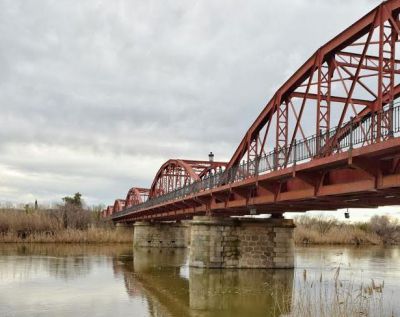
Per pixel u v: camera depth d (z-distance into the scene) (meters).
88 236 83.25
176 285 31.20
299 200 24.12
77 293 28.19
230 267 38.09
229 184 31.20
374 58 23.80
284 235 39.19
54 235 82.62
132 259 50.94
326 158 18.88
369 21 20.28
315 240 88.75
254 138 34.88
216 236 38.28
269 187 25.98
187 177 57.78
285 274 35.94
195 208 44.06
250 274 35.59
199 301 25.66
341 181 20.11
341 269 41.25
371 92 24.09
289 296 26.58
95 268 41.38
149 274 37.28
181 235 76.44
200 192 38.66
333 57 23.41
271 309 23.52
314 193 21.61
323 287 29.61
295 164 21.62
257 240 38.72
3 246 67.56
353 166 17.16
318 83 23.70
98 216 124.38
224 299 26.12
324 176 21.16
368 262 49.59
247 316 22.06
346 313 19.84
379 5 18.98
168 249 71.06
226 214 40.81
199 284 31.25
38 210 102.06
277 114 29.36
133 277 35.47
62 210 101.06
